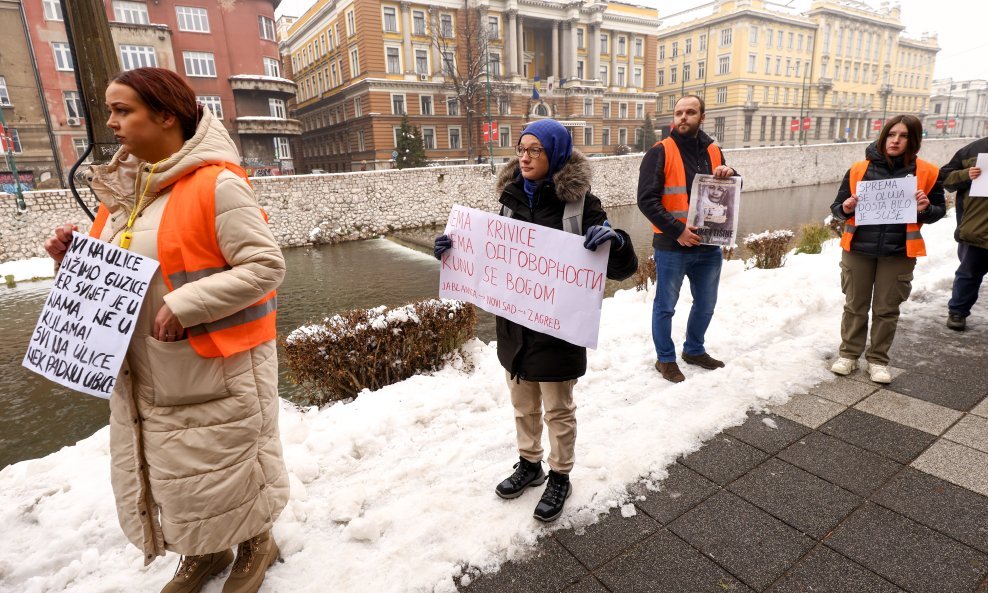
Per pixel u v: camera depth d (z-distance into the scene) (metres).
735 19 60.66
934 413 2.93
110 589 1.88
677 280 3.45
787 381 3.37
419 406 3.19
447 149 44.72
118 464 1.67
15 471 2.68
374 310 4.44
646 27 54.41
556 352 2.06
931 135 96.56
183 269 1.53
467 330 4.52
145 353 1.55
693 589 1.81
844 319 3.52
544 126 1.95
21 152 27.69
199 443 1.59
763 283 5.88
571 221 2.02
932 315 4.65
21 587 1.94
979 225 3.93
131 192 1.61
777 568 1.89
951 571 1.83
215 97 33.16
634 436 2.79
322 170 53.66
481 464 2.62
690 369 3.74
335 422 3.00
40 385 6.78
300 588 1.85
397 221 25.64
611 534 2.10
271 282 1.57
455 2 43.97
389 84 41.53
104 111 3.54
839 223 10.48
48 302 1.65
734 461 2.56
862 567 1.88
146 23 30.45
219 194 1.51
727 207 3.25
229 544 1.68
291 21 60.41
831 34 68.19
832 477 2.41
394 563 1.95
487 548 2.02
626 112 55.19
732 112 62.94
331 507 2.28
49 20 27.66
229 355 1.57
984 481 2.32
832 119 72.56
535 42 53.50
